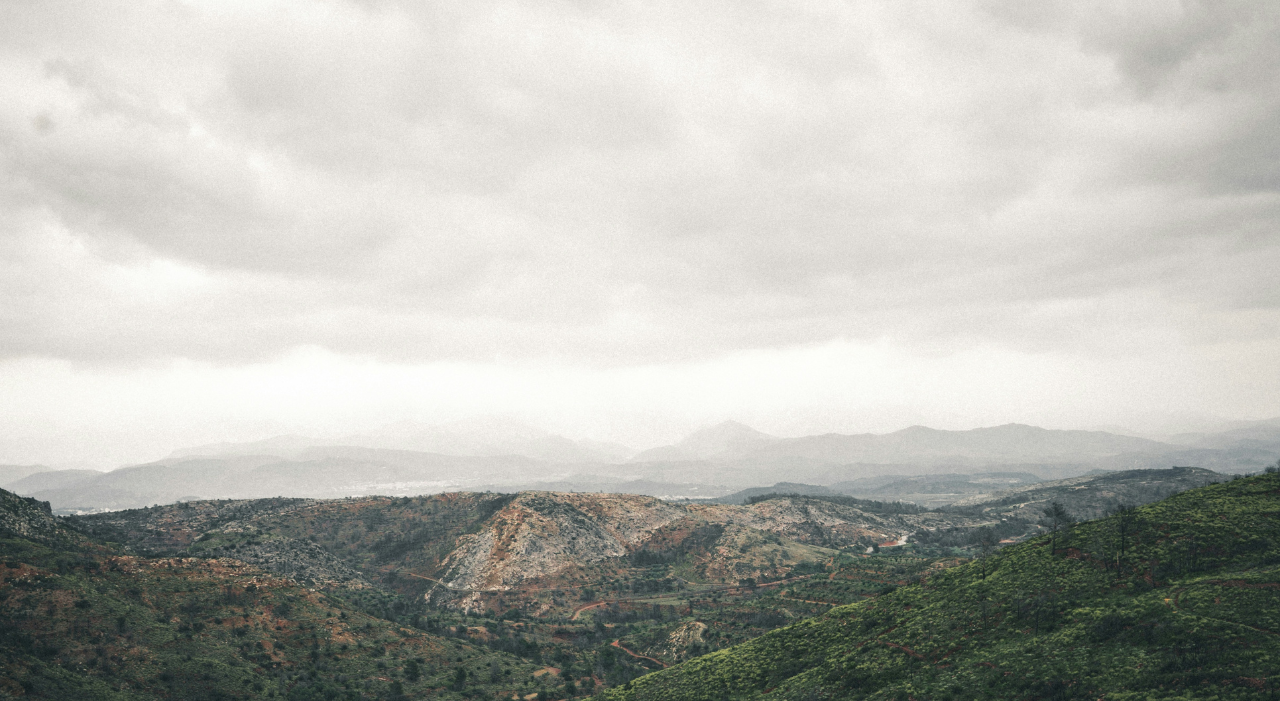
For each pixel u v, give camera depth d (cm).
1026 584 10312
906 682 8975
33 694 9831
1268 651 6731
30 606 12200
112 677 11256
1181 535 9994
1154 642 7588
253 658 13388
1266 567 8600
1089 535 11025
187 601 14438
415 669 14475
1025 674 7919
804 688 10062
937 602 11219
